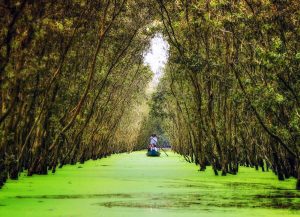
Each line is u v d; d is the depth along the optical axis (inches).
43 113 1582.2
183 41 1836.9
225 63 1635.1
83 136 2608.3
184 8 1668.3
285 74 1192.2
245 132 2128.4
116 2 1734.7
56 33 1309.1
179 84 2429.9
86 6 1401.3
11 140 1268.5
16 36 1010.7
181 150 4328.3
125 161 3257.9
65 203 887.7
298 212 784.9
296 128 1134.4
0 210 792.3
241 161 2659.9
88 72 2003.0
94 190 1135.6
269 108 1210.0
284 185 1318.9
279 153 1518.2
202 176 1689.2
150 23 1955.0
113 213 764.6
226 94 1780.3
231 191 1136.8
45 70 1355.8
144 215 745.0
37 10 1066.7
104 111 2672.2
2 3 879.1
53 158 1824.6
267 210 808.9
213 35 1620.3
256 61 1193.4
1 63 946.7
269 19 1166.3
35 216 729.0
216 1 1306.6
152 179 1515.7
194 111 2049.7
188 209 815.1
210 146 1779.0
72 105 1956.2
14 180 1390.3
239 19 1234.0
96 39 1861.5
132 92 3695.9
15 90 1034.7
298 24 1151.0
